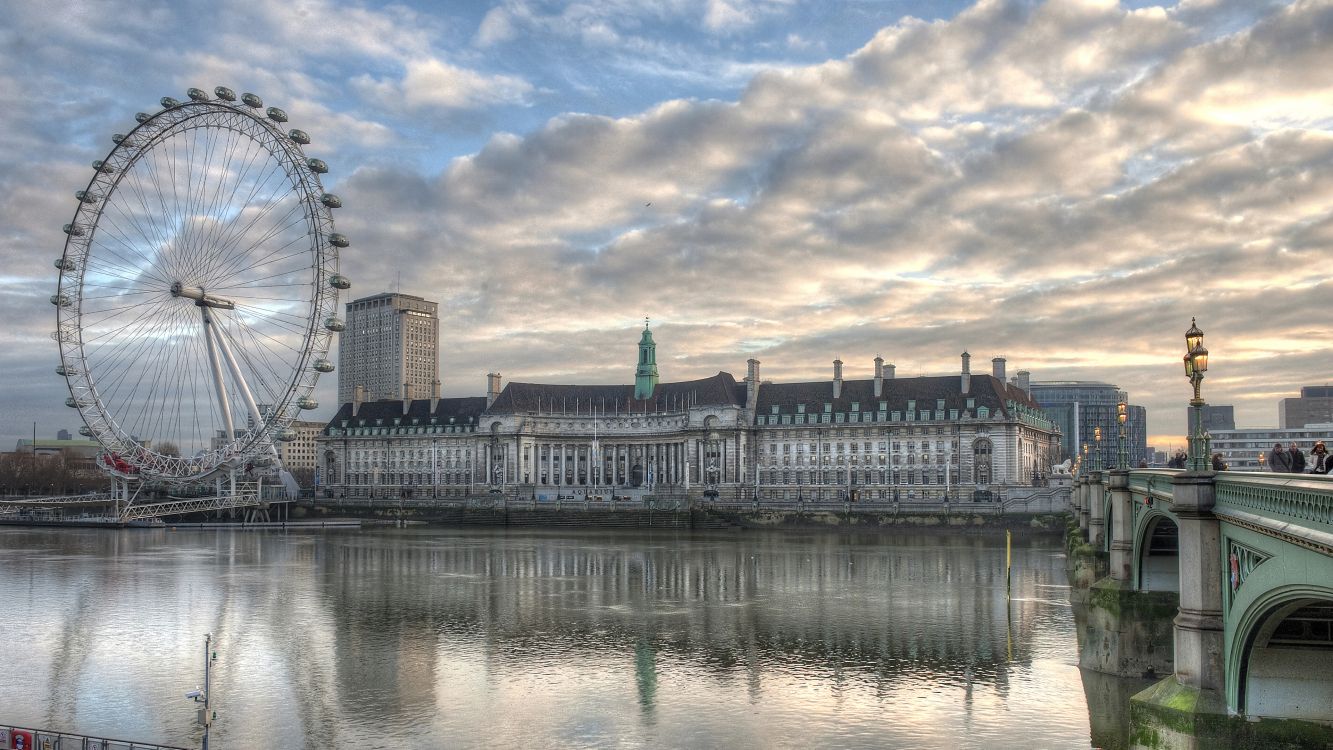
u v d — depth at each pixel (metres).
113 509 197.38
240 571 115.56
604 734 50.69
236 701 57.09
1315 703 33.91
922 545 145.12
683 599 92.12
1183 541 37.31
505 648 70.56
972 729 50.84
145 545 151.62
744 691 58.50
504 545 148.88
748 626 78.19
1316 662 33.75
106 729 51.94
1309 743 33.69
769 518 185.12
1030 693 57.34
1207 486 35.84
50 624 80.62
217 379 181.88
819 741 49.31
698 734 50.62
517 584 103.19
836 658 66.75
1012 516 167.62
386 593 96.88
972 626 77.44
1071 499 157.50
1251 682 34.59
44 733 45.62
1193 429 36.53
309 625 79.62
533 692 58.59
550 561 125.06
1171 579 61.09
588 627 78.31
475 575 110.75
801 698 56.91
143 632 77.06
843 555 130.38
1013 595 93.00
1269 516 28.89
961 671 62.75
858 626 77.94
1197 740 35.00
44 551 141.38
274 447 194.25
